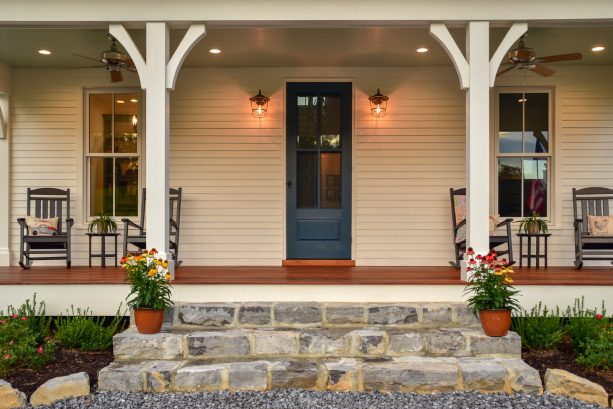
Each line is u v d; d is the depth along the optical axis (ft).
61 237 18.17
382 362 12.04
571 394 11.21
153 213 14.30
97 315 14.53
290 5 14.15
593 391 11.06
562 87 20.12
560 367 12.56
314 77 20.22
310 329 13.26
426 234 20.26
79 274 16.34
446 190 20.26
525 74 20.11
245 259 20.33
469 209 14.33
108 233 19.15
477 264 13.94
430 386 11.50
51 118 20.58
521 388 11.38
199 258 20.34
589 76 20.17
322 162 20.43
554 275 16.05
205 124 20.38
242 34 16.35
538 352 13.44
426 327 13.43
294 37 16.65
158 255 14.24
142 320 12.76
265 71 20.29
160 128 14.30
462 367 11.66
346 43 17.31
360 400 11.07
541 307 14.40
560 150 20.16
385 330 13.12
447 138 20.26
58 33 16.34
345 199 20.34
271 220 20.36
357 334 12.67
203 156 20.42
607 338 12.45
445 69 20.22
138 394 11.38
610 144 20.12
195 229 20.35
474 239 14.29
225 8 14.17
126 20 14.16
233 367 11.78
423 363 11.93
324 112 20.43
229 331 13.08
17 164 20.61
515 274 16.37
